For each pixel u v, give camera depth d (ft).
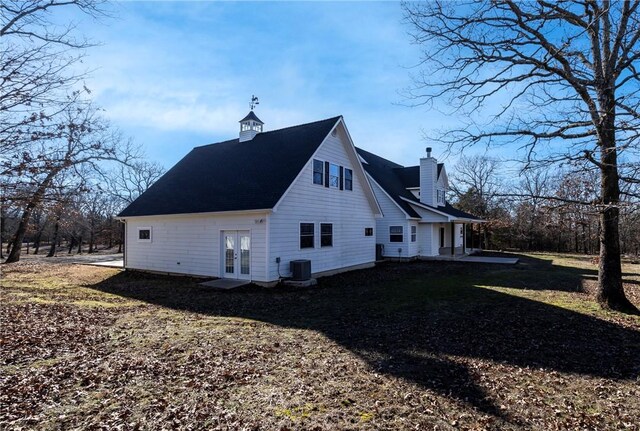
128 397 14.25
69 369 16.83
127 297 36.37
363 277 50.52
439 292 38.99
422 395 14.83
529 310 30.50
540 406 14.03
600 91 27.71
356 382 16.03
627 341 22.35
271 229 42.09
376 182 74.13
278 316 28.68
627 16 27.32
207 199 48.14
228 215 45.14
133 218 54.75
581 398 14.79
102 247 153.48
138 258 55.21
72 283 44.83
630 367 18.21
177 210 48.73
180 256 50.21
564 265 66.90
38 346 19.79
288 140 53.78
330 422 12.60
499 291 39.45
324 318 28.07
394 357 19.38
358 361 18.70
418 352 20.20
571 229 72.95
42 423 12.23
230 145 61.93
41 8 17.99
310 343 21.61
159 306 32.09
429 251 76.07
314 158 49.85
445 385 15.88
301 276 43.21
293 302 34.24
